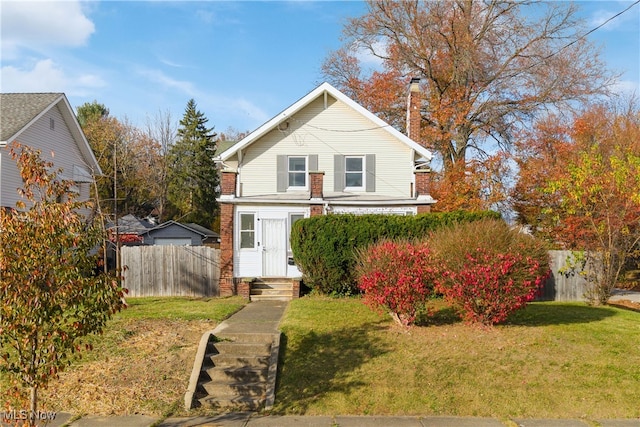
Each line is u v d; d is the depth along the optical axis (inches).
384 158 859.4
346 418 327.6
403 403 343.0
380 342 419.5
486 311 451.5
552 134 1219.2
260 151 859.4
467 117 1268.5
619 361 391.2
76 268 243.4
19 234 230.7
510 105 1253.7
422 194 790.5
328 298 653.3
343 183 858.1
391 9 1298.0
